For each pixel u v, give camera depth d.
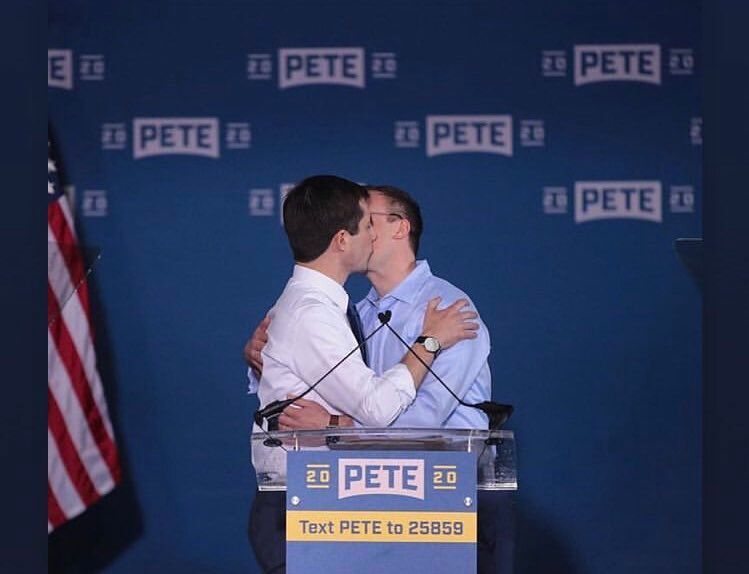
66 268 11.34
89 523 12.14
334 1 12.07
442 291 9.80
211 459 12.20
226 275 12.17
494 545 7.32
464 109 12.07
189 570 12.21
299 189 8.95
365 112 12.11
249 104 12.12
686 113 11.95
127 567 12.16
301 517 6.61
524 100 12.02
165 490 12.19
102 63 12.05
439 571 6.57
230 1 12.08
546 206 12.05
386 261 9.84
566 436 12.09
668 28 11.94
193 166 12.12
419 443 6.73
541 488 12.11
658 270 12.01
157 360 12.18
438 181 12.08
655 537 12.06
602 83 11.98
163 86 12.09
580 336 12.07
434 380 9.30
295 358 8.66
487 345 9.59
